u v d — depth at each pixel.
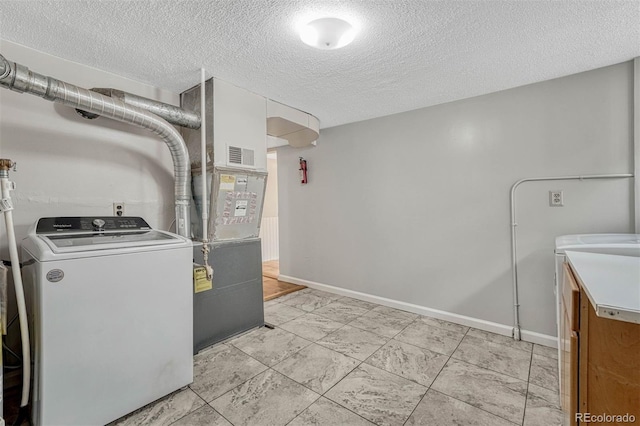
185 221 2.29
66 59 1.97
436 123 2.87
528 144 2.40
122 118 1.92
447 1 1.41
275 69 2.13
